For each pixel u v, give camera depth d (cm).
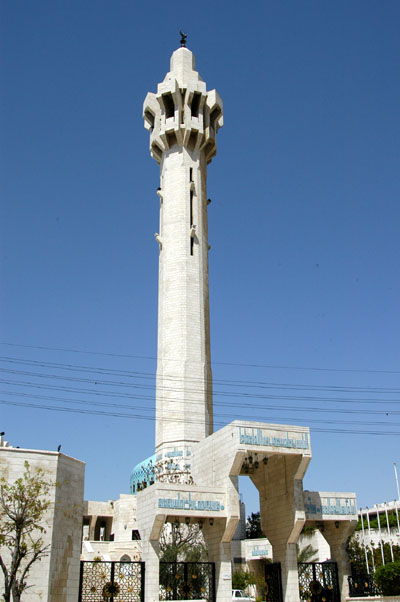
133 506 8012
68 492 4041
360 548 7569
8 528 3506
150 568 4384
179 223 7794
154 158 8581
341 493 5241
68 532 3969
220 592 4541
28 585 3578
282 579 4806
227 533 4641
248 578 7062
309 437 4944
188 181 8031
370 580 5069
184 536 5981
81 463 4266
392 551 7244
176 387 7019
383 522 8794
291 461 4962
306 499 5088
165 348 7300
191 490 4641
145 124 8738
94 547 6906
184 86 8250
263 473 5381
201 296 7544
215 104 8388
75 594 3938
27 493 3606
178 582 4719
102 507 8425
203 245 7925
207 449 5291
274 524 5075
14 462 3812
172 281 7556
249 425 4794
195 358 7181
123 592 4284
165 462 6619
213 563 4694
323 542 7706
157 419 7094
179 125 8081
